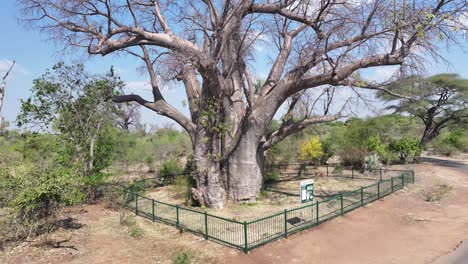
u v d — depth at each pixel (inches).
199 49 526.6
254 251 341.7
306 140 1040.2
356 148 999.0
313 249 359.3
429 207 537.6
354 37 488.7
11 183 402.9
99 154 618.8
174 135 1851.6
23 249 361.4
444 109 1210.0
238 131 533.6
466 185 719.1
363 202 524.1
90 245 380.5
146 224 449.1
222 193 531.5
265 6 502.6
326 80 498.9
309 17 492.7
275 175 799.1
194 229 406.9
